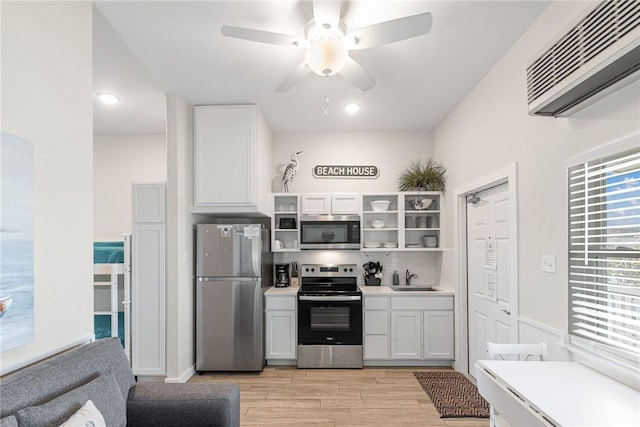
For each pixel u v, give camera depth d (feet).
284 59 9.00
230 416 6.16
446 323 12.67
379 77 10.01
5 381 4.33
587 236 5.96
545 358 6.48
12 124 4.86
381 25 6.21
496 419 6.09
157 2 6.74
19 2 4.99
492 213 10.02
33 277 5.01
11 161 4.69
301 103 12.00
